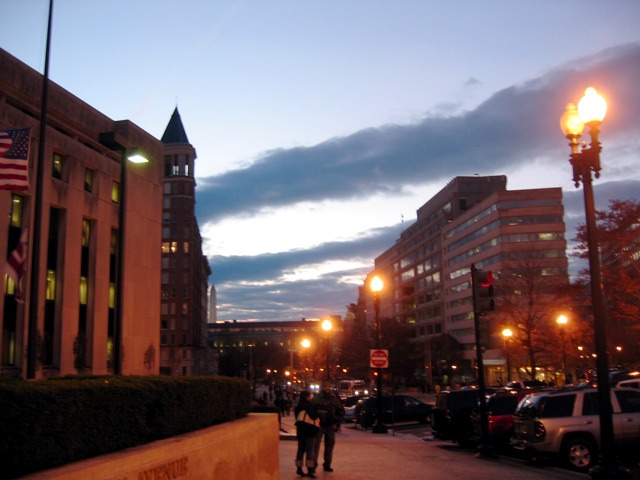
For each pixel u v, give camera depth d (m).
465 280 101.31
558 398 15.73
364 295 169.62
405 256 134.75
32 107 36.78
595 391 15.77
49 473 4.81
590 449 15.23
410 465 15.10
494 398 19.64
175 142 113.19
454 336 106.12
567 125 11.39
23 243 17.86
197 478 7.03
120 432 6.02
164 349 104.88
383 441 23.48
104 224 41.84
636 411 15.53
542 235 87.69
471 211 99.19
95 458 5.53
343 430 34.12
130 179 45.25
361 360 92.94
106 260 41.72
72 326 37.97
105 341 40.97
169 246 107.75
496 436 19.14
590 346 45.34
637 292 36.31
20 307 33.97
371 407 34.09
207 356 126.25
